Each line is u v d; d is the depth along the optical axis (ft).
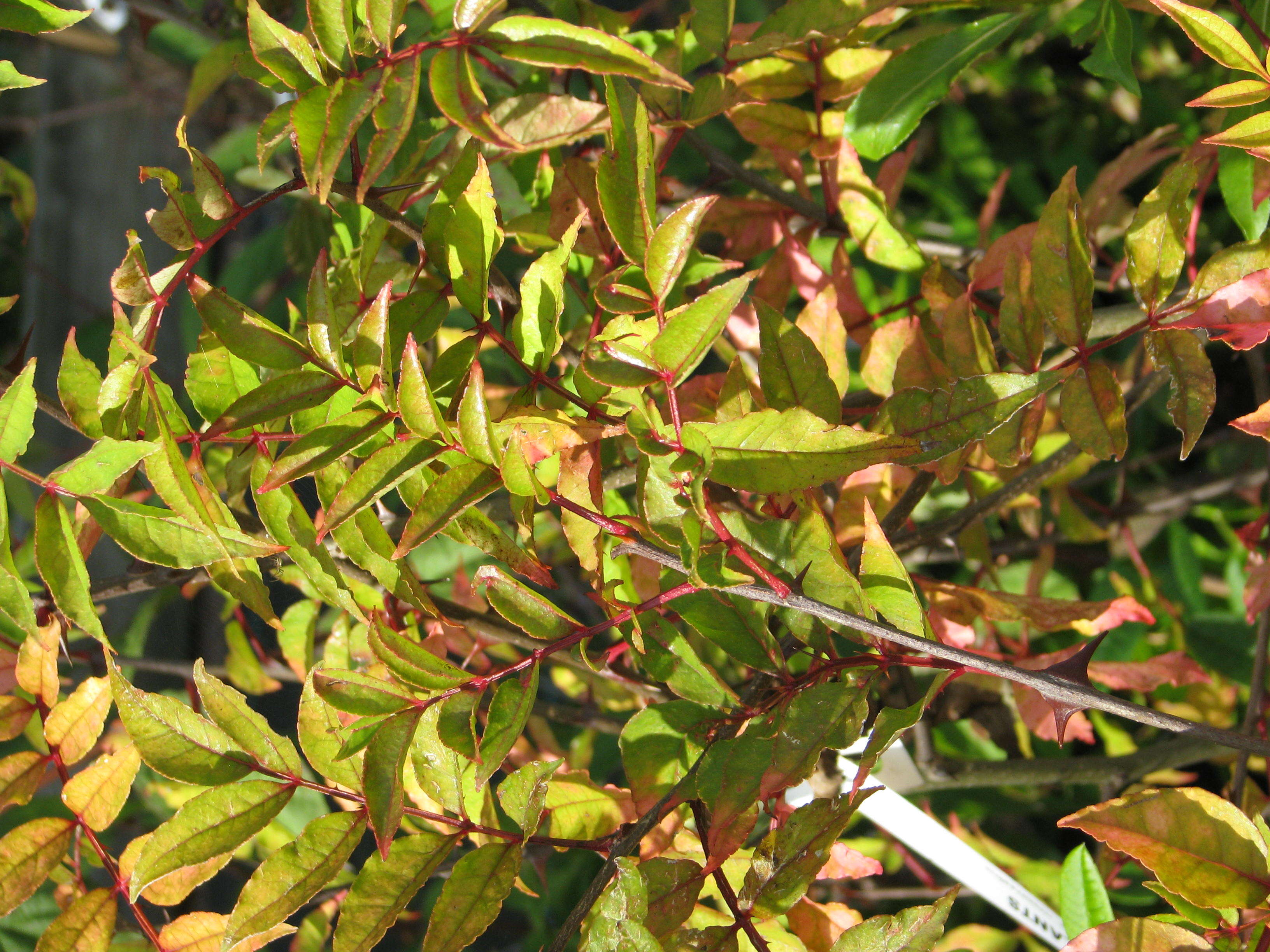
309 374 1.80
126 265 1.80
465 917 1.78
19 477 2.36
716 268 2.15
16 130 5.34
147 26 3.50
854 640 1.84
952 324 2.04
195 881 1.89
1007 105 4.53
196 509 1.73
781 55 2.29
